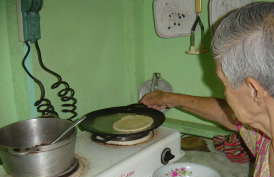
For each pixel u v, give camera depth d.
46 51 1.05
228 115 1.11
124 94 1.39
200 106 1.17
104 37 1.26
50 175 0.80
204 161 1.11
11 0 0.95
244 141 1.01
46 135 0.92
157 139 1.03
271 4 0.61
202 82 1.34
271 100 0.61
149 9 1.39
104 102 1.30
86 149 1.00
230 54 0.61
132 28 1.36
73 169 0.87
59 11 1.07
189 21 1.28
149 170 0.98
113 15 1.28
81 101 1.20
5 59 0.99
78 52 1.16
